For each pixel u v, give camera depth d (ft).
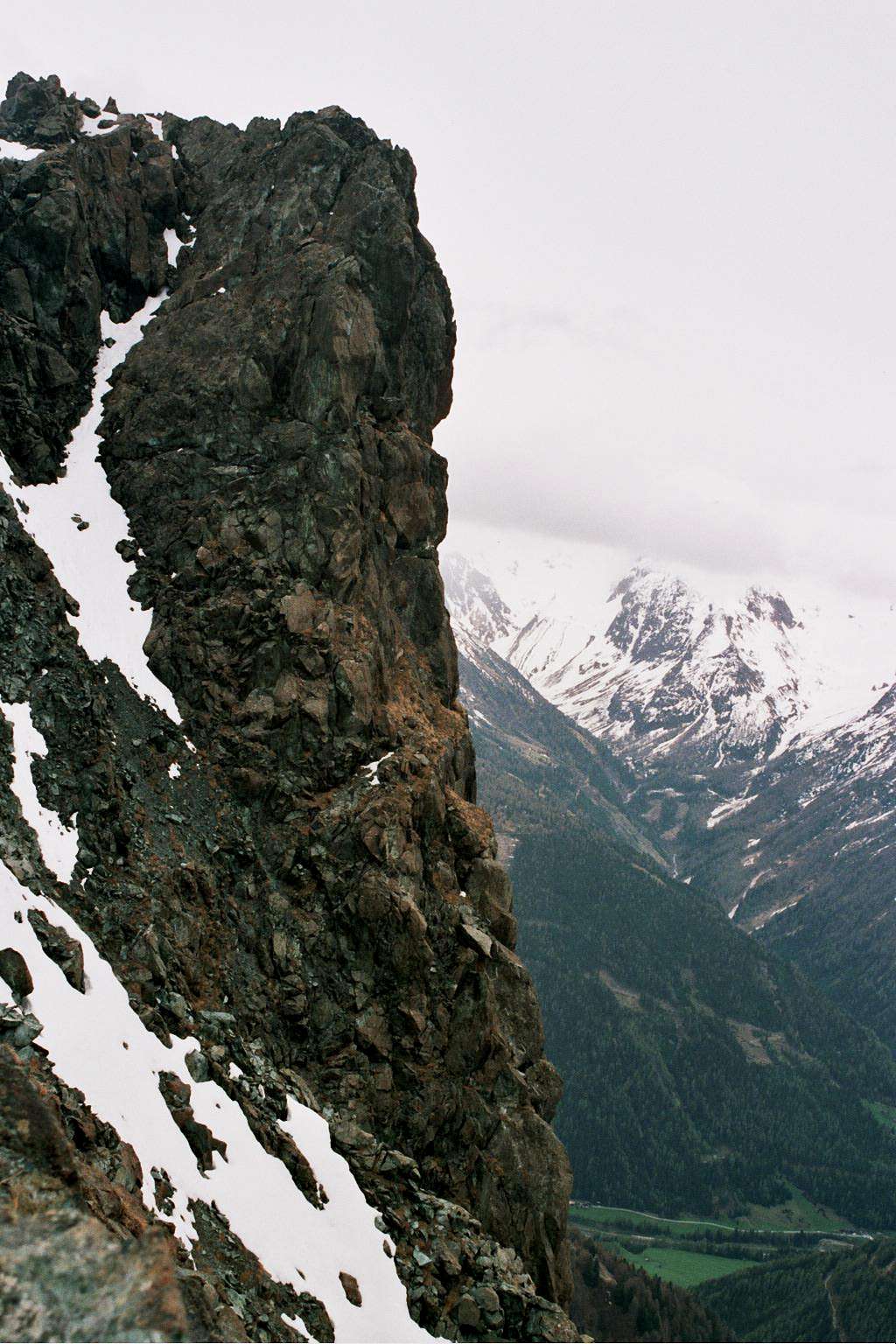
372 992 169.37
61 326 220.64
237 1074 138.92
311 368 209.97
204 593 193.36
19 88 262.47
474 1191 167.02
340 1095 160.15
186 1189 111.86
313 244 227.61
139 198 241.76
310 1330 113.29
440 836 188.65
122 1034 120.57
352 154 242.58
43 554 185.16
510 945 191.21
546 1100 183.01
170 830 164.76
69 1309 59.67
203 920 158.81
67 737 160.66
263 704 184.96
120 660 181.78
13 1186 77.25
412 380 235.40
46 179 223.92
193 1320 94.12
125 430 211.61
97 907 140.97
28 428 203.21
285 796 179.22
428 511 221.05
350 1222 134.10
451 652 222.48
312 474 202.69
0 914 117.50
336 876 174.40
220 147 259.80
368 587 206.39
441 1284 138.31
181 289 233.76
